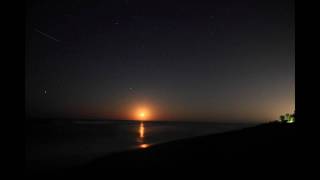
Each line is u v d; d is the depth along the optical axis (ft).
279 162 23.27
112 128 271.90
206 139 52.49
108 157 45.78
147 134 179.22
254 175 21.93
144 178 30.09
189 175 27.91
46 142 116.88
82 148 92.32
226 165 28.37
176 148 47.03
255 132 49.34
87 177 34.35
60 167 52.80
